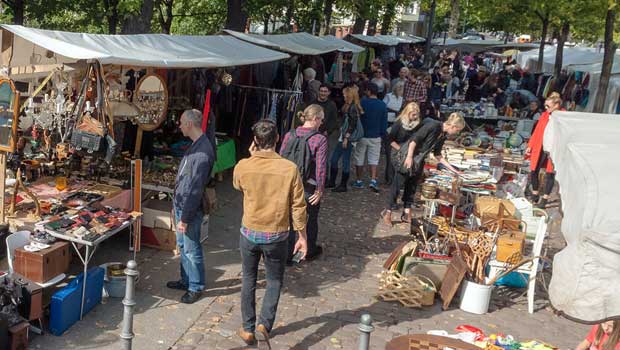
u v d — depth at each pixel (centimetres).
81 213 523
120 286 532
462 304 566
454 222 680
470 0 2648
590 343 398
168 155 773
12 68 585
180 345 467
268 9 1928
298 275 622
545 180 891
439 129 746
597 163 282
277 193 440
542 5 1980
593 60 2211
